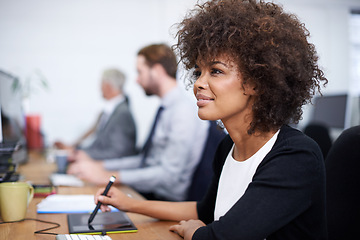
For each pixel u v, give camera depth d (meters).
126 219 1.10
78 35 3.82
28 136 3.11
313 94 0.98
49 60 3.77
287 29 0.89
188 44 1.00
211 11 0.95
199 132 2.12
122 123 2.93
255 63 0.86
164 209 1.12
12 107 2.11
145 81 2.28
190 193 2.06
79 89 3.82
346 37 4.30
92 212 1.12
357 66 4.39
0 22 3.65
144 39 3.95
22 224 1.04
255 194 0.80
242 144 0.95
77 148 3.29
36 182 1.77
